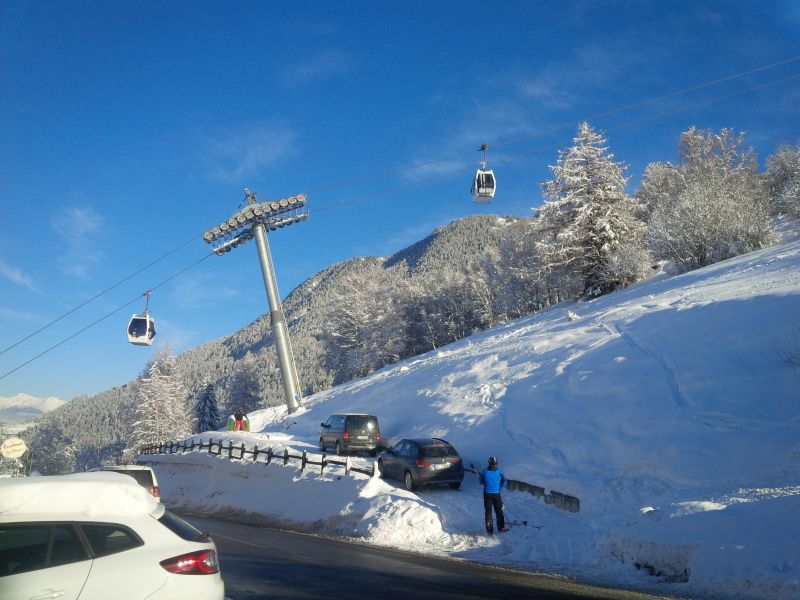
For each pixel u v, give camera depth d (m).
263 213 40.97
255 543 12.85
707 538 8.84
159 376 69.88
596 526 11.80
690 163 65.31
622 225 44.66
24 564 4.39
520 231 74.50
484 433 20.00
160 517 5.11
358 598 7.64
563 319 34.59
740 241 35.44
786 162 65.12
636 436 15.09
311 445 27.75
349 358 75.56
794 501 8.84
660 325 21.19
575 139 46.25
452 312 90.62
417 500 15.03
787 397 13.54
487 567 10.30
